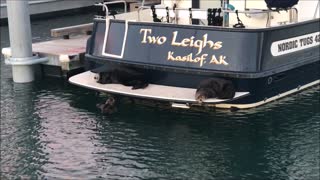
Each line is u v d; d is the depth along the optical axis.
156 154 7.23
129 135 7.86
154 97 8.09
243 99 8.20
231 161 7.03
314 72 9.46
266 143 7.51
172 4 9.62
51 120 8.58
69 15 23.75
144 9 9.71
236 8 9.11
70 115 8.78
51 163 7.03
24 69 10.70
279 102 8.80
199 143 7.52
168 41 8.51
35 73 11.26
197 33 8.29
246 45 8.02
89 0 24.42
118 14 9.81
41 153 7.33
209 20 8.44
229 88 7.88
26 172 6.77
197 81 8.34
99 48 9.34
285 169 6.79
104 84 8.84
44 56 11.10
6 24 21.03
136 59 8.79
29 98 9.77
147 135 7.84
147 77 8.76
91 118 8.60
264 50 8.12
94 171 6.77
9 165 6.99
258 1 8.98
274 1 8.29
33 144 7.65
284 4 8.33
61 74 11.06
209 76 8.19
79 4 24.06
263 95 8.36
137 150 7.37
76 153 7.32
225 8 8.66
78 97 9.75
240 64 8.03
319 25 9.33
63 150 7.43
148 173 6.71
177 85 8.53
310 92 9.35
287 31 8.53
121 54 8.95
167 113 8.59
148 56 8.68
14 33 10.51
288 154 7.19
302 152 7.24
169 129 8.02
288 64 8.63
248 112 8.34
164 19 9.19
